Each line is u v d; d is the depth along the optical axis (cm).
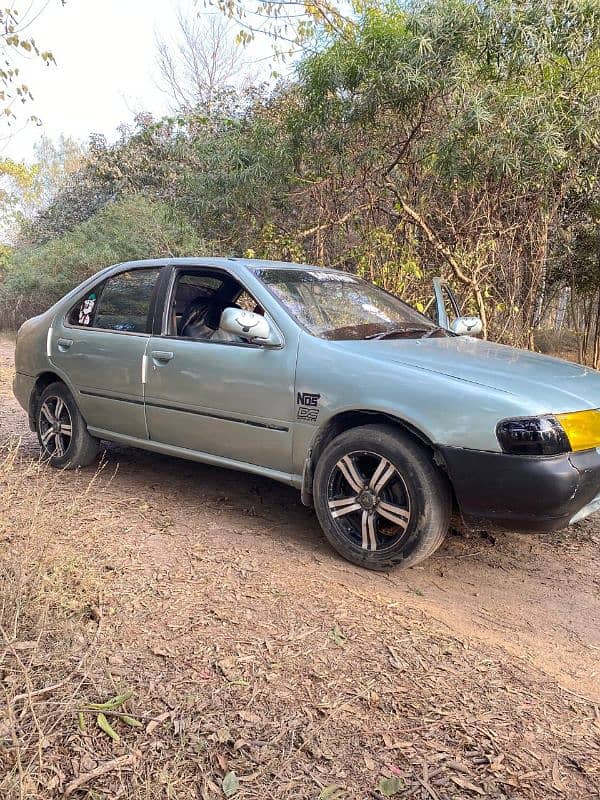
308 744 227
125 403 484
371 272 829
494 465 328
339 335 412
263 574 359
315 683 262
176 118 1289
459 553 406
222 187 890
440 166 712
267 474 411
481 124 649
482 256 802
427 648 293
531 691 267
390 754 224
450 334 474
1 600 289
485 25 640
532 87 676
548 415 327
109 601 318
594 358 1011
